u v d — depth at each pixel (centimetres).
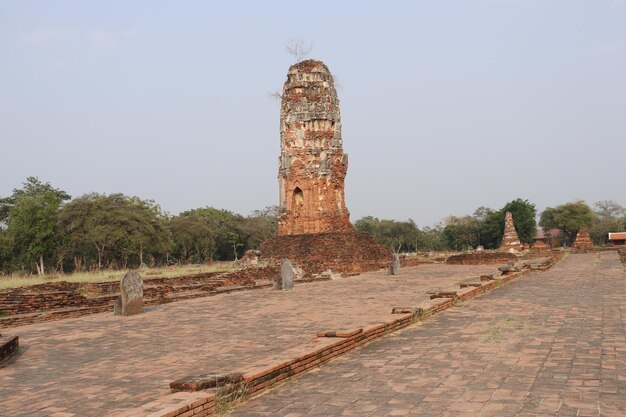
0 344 1184
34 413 800
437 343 1195
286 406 782
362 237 5000
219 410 760
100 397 879
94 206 5953
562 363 959
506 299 1995
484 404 748
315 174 5122
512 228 8138
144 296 2502
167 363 1118
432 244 12838
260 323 1638
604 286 2438
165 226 6975
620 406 716
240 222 9062
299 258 4703
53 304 2191
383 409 747
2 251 5534
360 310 1892
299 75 5234
